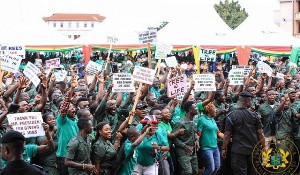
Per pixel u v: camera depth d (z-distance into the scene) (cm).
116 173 1001
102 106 1159
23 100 1093
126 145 984
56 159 981
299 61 3809
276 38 3881
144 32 1638
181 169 1163
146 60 3912
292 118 1327
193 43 3891
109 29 3972
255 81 1620
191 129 1165
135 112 1151
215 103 1359
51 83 1296
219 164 1245
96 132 996
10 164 603
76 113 1120
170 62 1819
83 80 1752
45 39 3694
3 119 876
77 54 4569
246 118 1156
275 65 3431
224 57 4441
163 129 1082
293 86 1764
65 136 980
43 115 975
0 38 3562
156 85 1708
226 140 1173
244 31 3953
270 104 1361
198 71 2672
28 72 1259
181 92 1234
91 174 929
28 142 958
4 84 1773
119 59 4744
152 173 1033
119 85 1243
